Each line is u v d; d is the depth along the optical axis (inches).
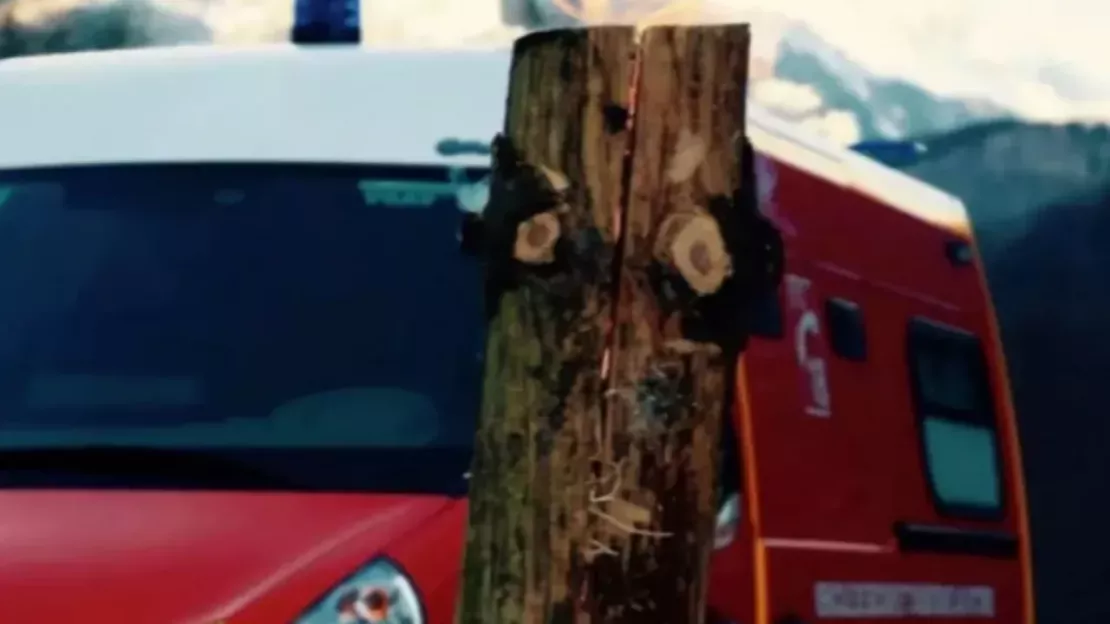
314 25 271.0
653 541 146.5
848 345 263.1
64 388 212.8
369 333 215.3
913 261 296.2
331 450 203.2
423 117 236.2
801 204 262.5
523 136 147.9
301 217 226.2
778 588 227.3
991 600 298.4
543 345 146.9
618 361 146.2
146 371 213.6
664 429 146.3
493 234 148.3
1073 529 666.2
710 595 214.1
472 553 149.5
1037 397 671.1
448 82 240.4
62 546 189.6
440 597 186.7
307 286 219.8
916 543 270.8
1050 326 673.0
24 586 184.4
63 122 241.8
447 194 227.9
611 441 146.2
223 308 218.7
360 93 239.1
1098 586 657.6
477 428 150.1
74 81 247.4
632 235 146.1
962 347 307.9
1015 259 680.4
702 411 147.3
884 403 270.5
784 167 261.3
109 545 189.3
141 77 246.1
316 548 188.4
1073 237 676.7
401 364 212.2
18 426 209.0
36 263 226.5
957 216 321.4
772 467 232.5
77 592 183.8
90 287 223.0
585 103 146.5
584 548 146.4
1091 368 671.1
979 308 317.7
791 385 242.8
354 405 208.2
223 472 200.7
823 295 259.8
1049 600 660.7
